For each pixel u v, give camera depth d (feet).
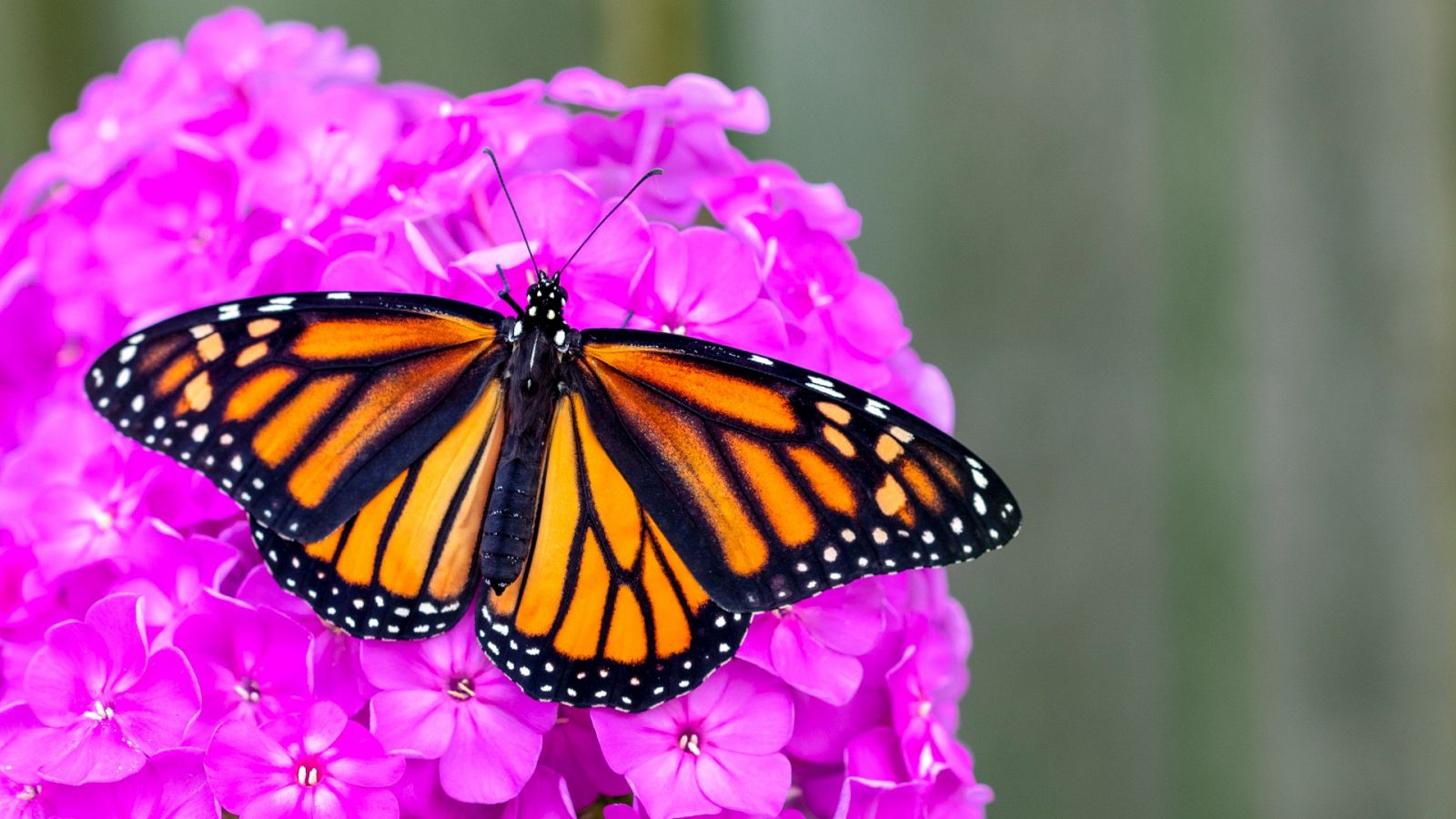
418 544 1.91
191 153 2.03
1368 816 2.67
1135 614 2.74
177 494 1.95
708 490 1.91
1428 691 2.64
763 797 1.91
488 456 1.92
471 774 1.90
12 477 2.02
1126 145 2.69
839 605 1.94
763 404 1.91
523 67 3.00
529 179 1.96
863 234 2.84
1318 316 2.63
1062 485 2.76
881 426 1.89
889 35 2.80
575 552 1.91
